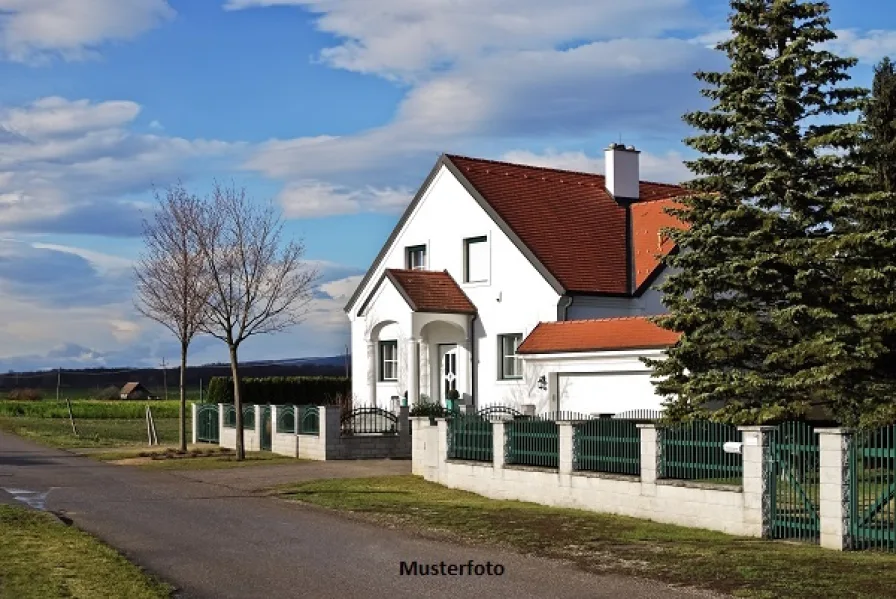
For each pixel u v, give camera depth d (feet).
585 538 52.06
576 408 101.14
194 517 61.67
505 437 70.64
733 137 73.92
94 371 277.03
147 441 134.00
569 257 111.14
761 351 73.31
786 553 46.68
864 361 68.33
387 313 116.26
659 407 92.94
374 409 105.09
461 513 61.77
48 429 158.20
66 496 73.05
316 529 56.34
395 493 73.41
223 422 125.59
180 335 113.29
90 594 38.42
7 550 47.19
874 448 47.29
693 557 46.03
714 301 74.79
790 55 72.64
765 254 71.51
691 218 76.84
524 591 39.70
